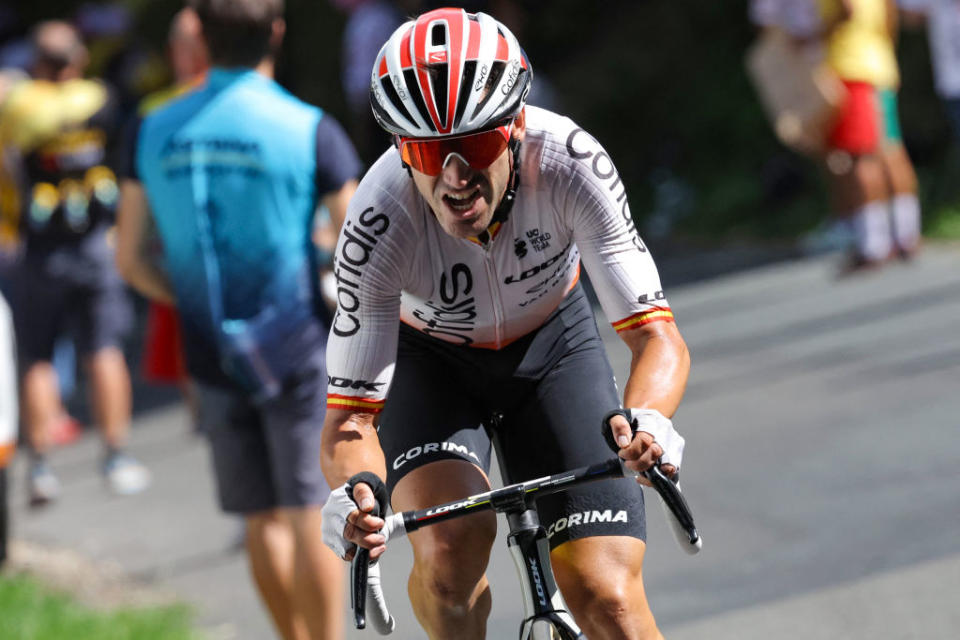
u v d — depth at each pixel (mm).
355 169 12945
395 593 16453
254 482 13094
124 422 23047
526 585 8406
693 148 42469
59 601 16812
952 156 34312
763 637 13039
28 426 22547
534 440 9945
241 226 12602
